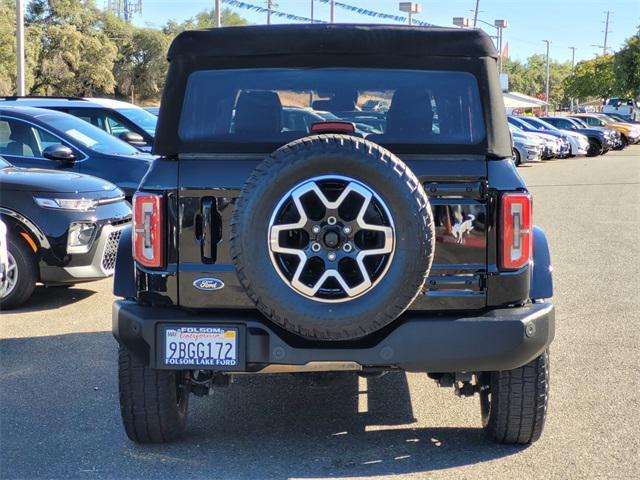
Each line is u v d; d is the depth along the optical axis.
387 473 4.06
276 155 3.54
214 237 3.86
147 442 4.42
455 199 3.84
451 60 4.08
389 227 3.50
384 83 4.11
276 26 4.12
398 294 3.53
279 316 3.55
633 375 5.64
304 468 4.14
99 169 9.70
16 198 7.29
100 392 5.26
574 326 6.96
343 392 5.40
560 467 4.12
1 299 7.36
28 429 4.64
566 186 20.97
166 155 4.03
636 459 4.22
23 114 9.74
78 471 4.09
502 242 3.85
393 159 3.54
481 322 3.80
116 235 7.79
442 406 5.12
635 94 54.34
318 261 3.53
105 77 65.81
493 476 4.02
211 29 4.11
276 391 5.43
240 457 4.28
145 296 3.93
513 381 4.13
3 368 5.74
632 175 24.83
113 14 73.94
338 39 4.10
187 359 3.86
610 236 12.18
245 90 4.09
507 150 4.04
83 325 6.93
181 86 4.07
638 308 7.61
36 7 64.25
